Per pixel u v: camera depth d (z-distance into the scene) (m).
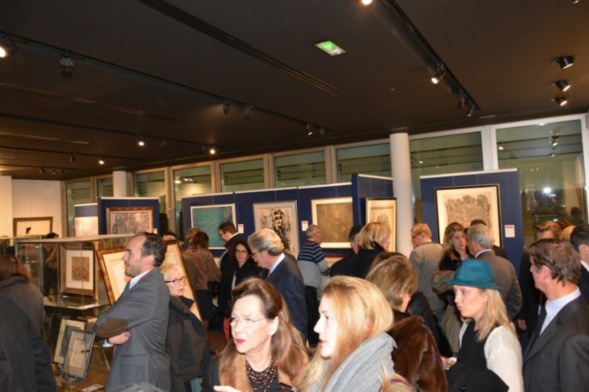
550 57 4.75
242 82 5.24
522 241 6.14
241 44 4.16
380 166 9.13
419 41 4.38
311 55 4.47
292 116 7.10
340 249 6.96
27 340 2.58
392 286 2.20
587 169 7.30
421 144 8.67
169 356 2.83
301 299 3.52
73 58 4.29
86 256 3.52
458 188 6.48
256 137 8.71
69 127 7.13
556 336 1.86
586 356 1.75
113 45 4.03
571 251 1.97
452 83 5.70
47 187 14.14
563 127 7.55
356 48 4.31
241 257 4.98
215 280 6.44
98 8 3.32
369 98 6.11
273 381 1.88
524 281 3.88
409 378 1.56
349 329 1.39
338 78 5.22
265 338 1.86
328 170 9.61
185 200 8.73
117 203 8.10
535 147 7.74
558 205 7.57
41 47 4.10
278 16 3.59
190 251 6.41
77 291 3.50
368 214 6.62
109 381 2.50
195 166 11.50
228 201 8.16
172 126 7.45
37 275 3.66
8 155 9.53
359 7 3.49
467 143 8.27
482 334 1.95
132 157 10.49
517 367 1.83
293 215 7.44
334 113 6.94
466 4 3.52
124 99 5.75
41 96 5.46
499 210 6.22
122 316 2.45
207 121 7.17
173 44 4.05
